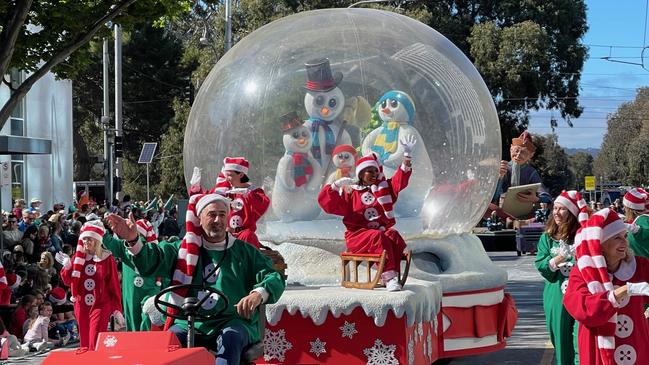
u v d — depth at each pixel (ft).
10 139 63.77
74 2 47.93
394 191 26.61
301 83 31.60
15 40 44.47
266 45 33.35
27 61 50.70
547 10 156.97
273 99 31.76
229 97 32.68
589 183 185.78
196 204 17.93
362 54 32.12
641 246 24.43
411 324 24.45
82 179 185.57
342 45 32.35
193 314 16.58
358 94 31.55
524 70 147.95
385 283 25.70
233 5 155.43
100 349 15.64
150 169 191.31
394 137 31.04
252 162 31.73
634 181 293.43
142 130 178.60
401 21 34.65
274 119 31.53
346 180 26.63
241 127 32.09
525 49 147.74
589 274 18.76
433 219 31.40
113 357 14.94
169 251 18.31
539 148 39.68
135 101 174.09
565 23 156.66
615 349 19.25
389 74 31.78
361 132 31.42
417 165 31.04
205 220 17.79
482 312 30.01
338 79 31.53
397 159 30.83
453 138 31.96
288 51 32.65
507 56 148.05
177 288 16.76
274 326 25.22
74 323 44.73
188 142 34.60
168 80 171.42
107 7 48.29
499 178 38.04
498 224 106.52
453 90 32.68
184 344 17.33
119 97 110.52
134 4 49.34
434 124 31.68
